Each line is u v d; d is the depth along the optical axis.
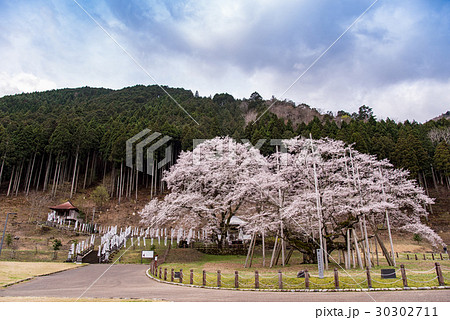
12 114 70.75
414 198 25.41
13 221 42.16
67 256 28.31
